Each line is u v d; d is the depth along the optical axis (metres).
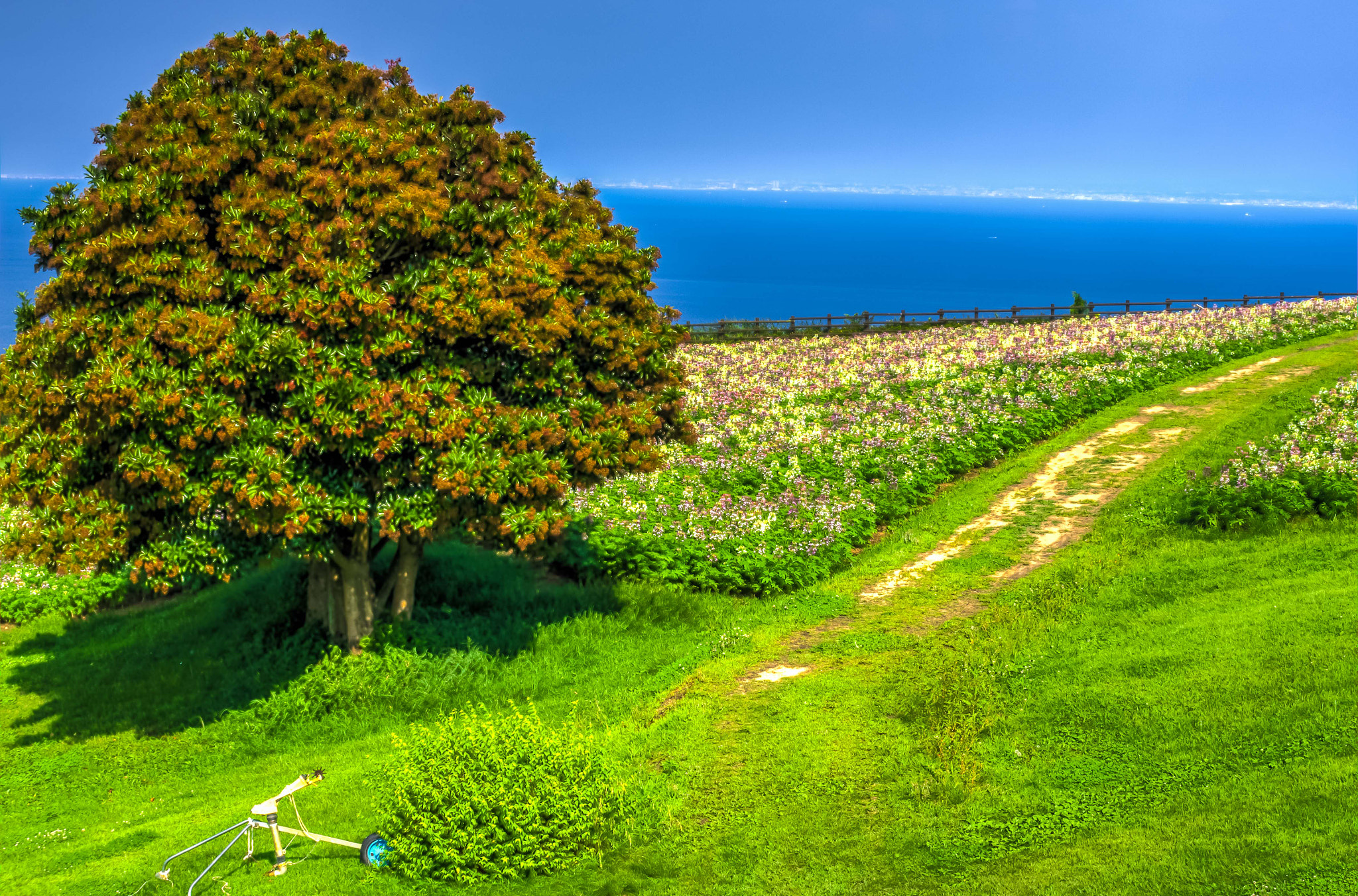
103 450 13.36
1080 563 17.25
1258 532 17.20
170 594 21.75
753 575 18.83
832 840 9.16
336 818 10.77
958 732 11.03
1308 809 7.99
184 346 12.54
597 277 15.47
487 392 14.32
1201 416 27.20
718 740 11.97
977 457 25.72
